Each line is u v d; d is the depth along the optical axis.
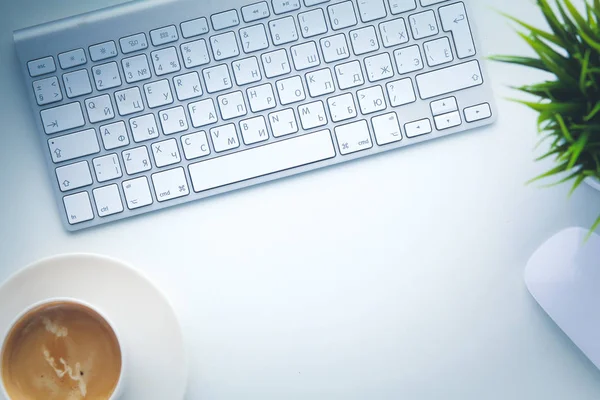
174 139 0.68
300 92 0.68
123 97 0.68
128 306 0.66
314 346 0.69
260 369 0.69
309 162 0.68
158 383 0.66
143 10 0.68
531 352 0.69
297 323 0.70
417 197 0.70
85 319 0.65
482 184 0.70
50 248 0.70
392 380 0.69
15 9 0.70
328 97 0.68
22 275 0.65
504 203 0.70
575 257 0.67
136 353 0.66
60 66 0.68
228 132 0.68
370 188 0.70
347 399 0.69
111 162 0.68
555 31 0.53
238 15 0.68
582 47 0.53
